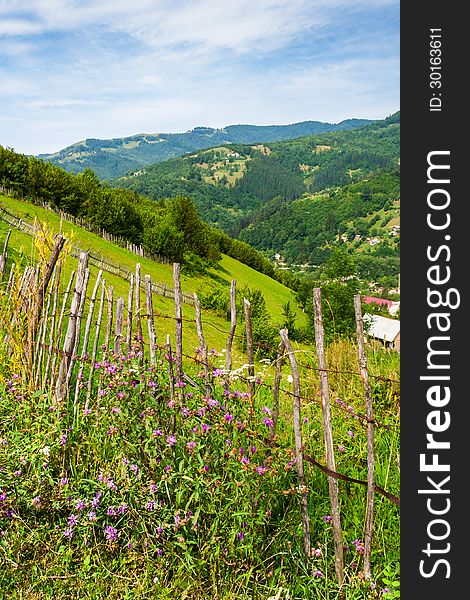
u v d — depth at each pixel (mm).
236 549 3574
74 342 5285
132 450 4000
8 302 6273
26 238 27078
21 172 46281
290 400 6199
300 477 3736
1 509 3834
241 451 3822
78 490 3941
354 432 5312
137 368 4426
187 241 61688
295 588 3529
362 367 3557
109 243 46625
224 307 35875
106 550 3746
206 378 4414
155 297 32594
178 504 3641
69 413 5078
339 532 3557
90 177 54750
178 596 3443
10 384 5211
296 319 43781
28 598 3438
